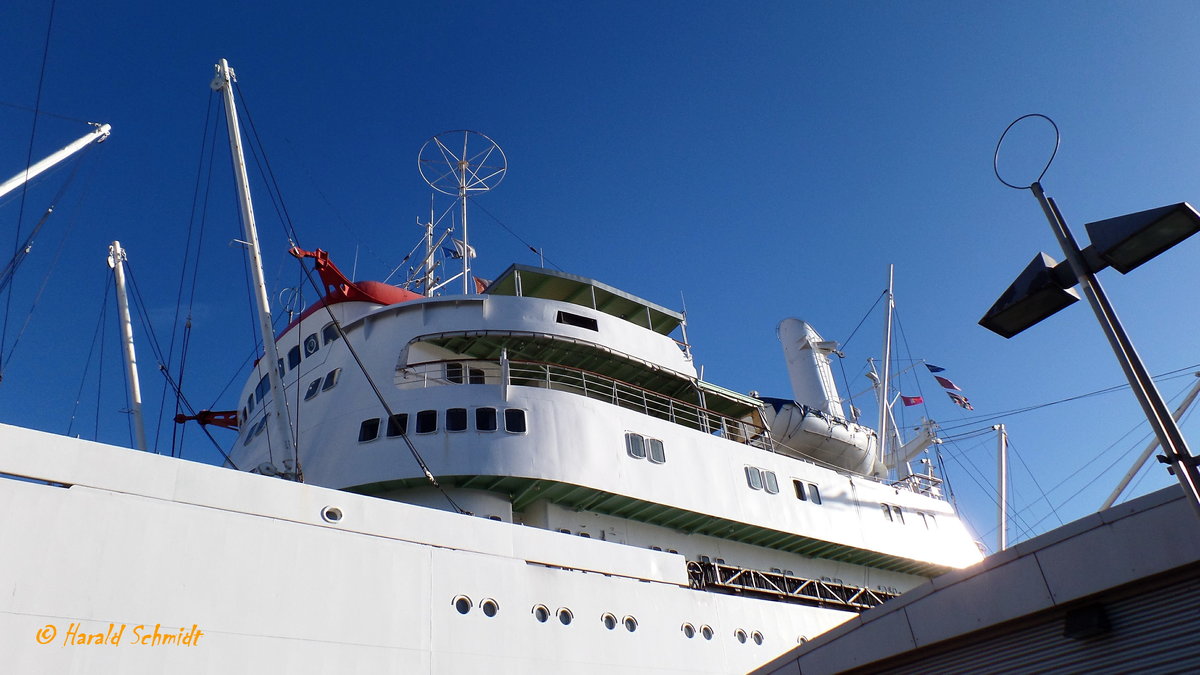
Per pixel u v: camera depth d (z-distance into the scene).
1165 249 8.22
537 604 16.47
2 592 11.80
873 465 31.97
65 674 11.85
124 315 25.36
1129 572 10.52
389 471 20.12
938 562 28.77
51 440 13.11
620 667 16.89
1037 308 9.15
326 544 14.70
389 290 26.12
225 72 23.20
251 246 21.42
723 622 19.20
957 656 12.23
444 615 15.33
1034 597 11.30
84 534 12.73
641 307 28.05
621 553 18.38
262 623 13.56
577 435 21.48
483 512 20.47
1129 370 7.97
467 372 23.55
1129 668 10.49
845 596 26.61
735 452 24.83
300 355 25.11
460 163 32.47
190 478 14.01
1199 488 7.38
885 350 37.62
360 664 14.12
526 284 26.56
